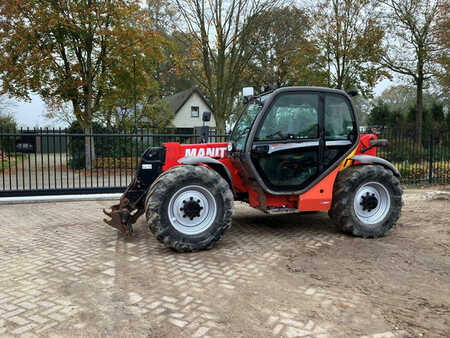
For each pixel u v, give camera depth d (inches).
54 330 93.9
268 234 192.9
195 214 160.2
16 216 242.8
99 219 233.3
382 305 107.8
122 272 135.9
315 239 182.1
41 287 121.8
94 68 606.9
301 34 670.5
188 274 133.5
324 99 184.7
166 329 94.0
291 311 104.0
